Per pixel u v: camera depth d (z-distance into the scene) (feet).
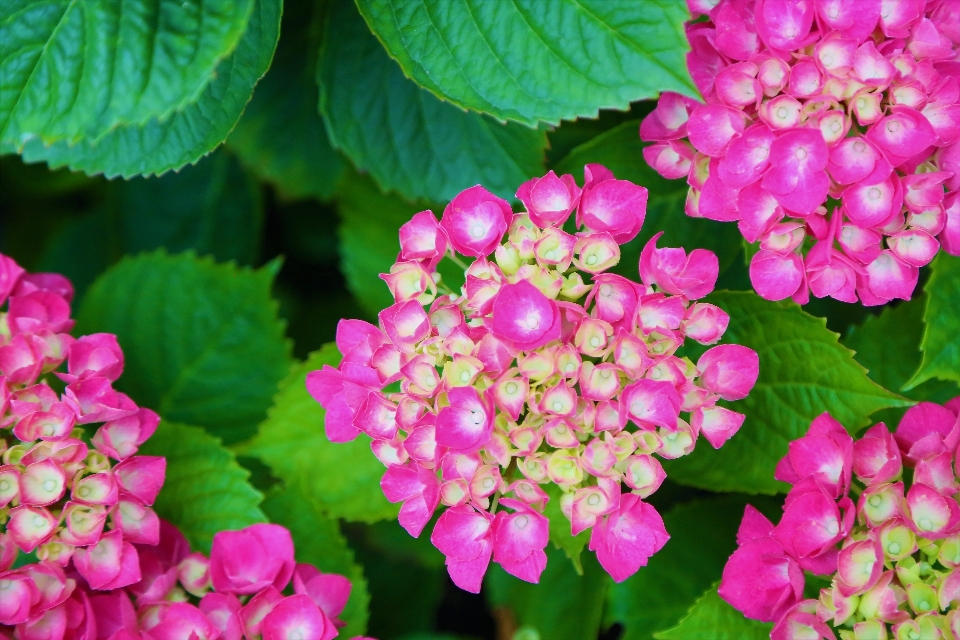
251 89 3.30
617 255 3.17
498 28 3.22
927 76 3.20
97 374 3.29
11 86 3.17
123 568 3.25
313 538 3.42
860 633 3.16
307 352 3.77
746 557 3.23
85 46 3.17
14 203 3.90
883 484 3.18
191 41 3.16
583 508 3.16
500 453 3.15
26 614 3.20
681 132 3.29
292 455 3.44
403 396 3.17
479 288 3.17
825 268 3.24
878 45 3.20
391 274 3.22
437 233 3.20
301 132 3.60
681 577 3.45
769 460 3.35
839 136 3.18
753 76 3.21
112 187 3.81
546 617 3.54
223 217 3.80
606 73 3.19
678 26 3.17
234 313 3.59
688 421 3.25
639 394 3.15
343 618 3.41
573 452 3.16
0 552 3.22
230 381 3.58
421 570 3.69
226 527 3.38
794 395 3.33
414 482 3.21
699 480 3.37
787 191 3.18
